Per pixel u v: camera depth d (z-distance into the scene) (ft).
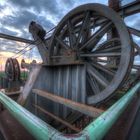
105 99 16.03
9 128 8.14
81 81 17.66
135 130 7.68
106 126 3.24
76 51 18.78
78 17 19.61
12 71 31.42
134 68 24.02
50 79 21.26
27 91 19.36
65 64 19.17
